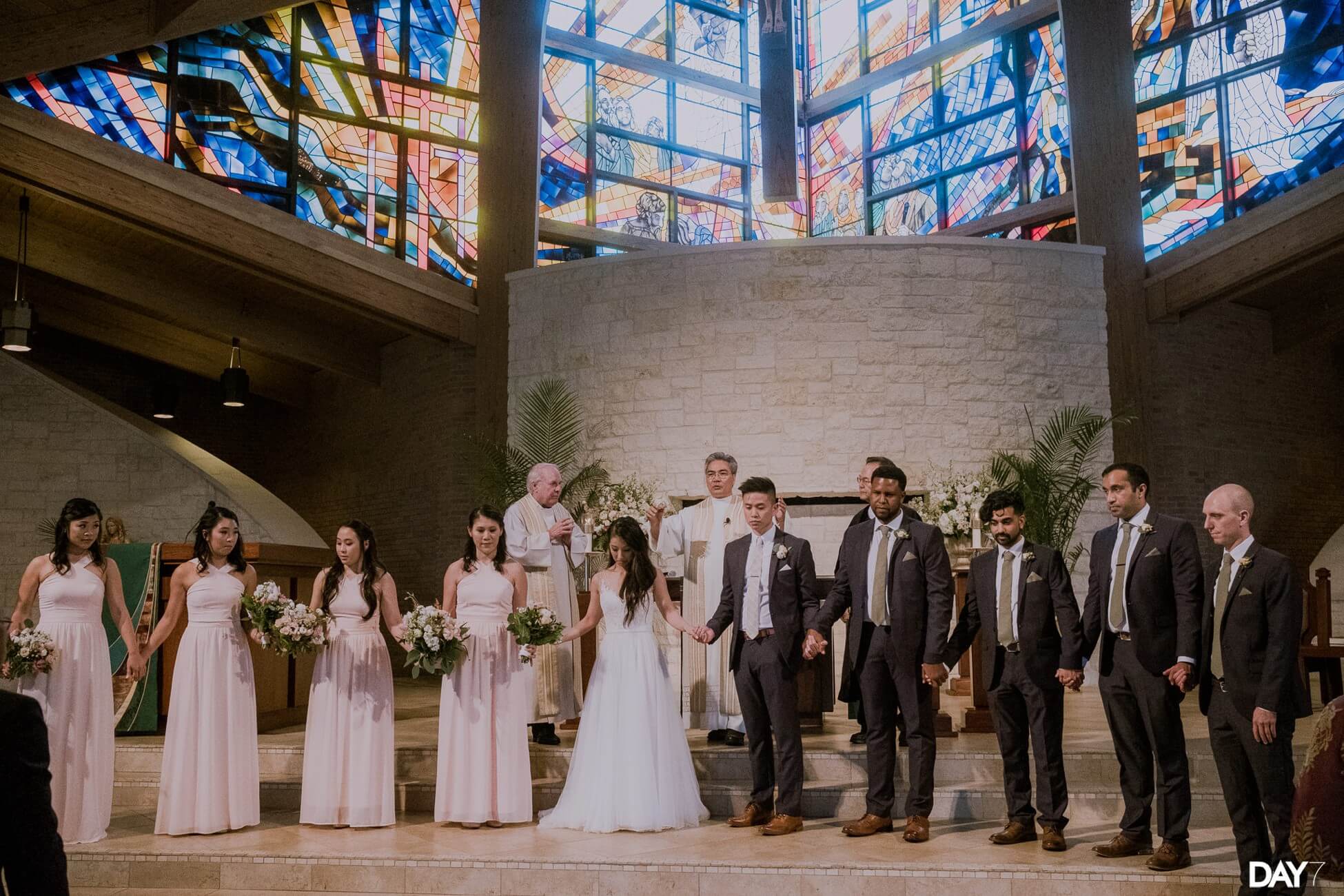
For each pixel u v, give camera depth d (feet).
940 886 14.38
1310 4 34.99
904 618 16.38
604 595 17.92
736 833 16.94
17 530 30.27
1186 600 14.32
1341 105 33.96
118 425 30.91
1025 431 34.14
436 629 17.13
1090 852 15.39
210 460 32.32
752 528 17.63
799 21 53.62
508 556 18.84
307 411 49.70
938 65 48.03
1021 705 16.22
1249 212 35.22
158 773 20.38
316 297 37.99
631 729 17.44
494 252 38.86
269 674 23.35
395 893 15.42
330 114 39.42
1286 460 40.42
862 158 50.67
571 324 36.70
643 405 35.29
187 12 33.40
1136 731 15.08
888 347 34.17
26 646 16.40
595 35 47.14
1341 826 7.09
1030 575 16.03
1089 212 36.42
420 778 19.65
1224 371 38.78
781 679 17.11
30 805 6.58
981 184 45.88
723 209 50.88
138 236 36.40
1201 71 37.86
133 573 22.75
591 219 46.09
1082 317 35.27
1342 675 27.30
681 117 50.06
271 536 29.45
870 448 33.78
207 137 36.58
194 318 39.17
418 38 41.96
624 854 15.56
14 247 35.37
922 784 16.24
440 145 41.98
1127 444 35.47
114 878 16.01
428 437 41.73
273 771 20.44
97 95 34.63
